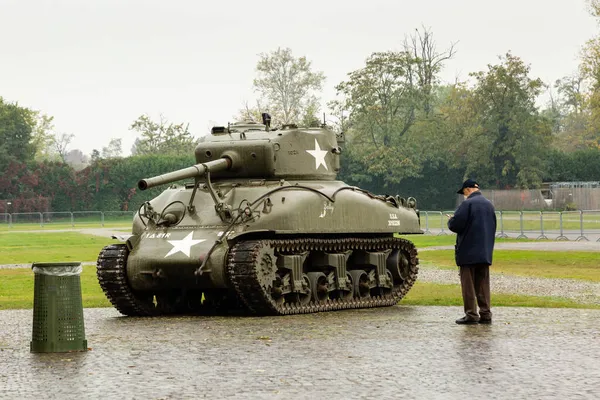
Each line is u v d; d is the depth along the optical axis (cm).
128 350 1345
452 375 1095
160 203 2031
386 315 1809
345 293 2067
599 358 1207
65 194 9975
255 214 1880
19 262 3688
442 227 6041
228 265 1828
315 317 1806
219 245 1855
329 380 1075
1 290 2528
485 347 1313
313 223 1947
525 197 8494
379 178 9500
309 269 2038
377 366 1166
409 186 9506
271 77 10300
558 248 4072
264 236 1902
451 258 3638
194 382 1077
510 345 1330
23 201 9731
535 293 2180
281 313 1859
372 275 2123
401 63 9269
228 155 2064
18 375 1142
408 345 1345
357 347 1334
